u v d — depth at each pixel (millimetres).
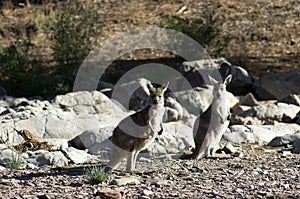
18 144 29609
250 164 25969
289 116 37031
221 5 64938
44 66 54875
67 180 23500
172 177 23734
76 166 26406
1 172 25328
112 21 63188
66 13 54062
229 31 59156
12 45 51812
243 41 57188
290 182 22469
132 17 63812
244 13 62781
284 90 43500
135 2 67812
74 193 21312
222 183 22469
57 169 25828
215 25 57156
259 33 58406
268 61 53281
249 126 33375
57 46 51312
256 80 45719
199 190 21469
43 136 32125
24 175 24594
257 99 44469
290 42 56750
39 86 50219
